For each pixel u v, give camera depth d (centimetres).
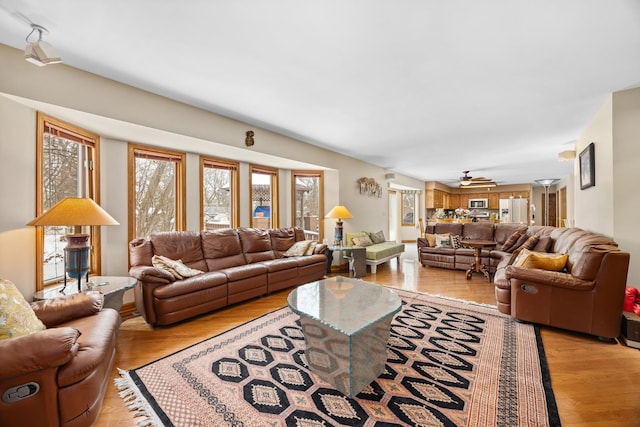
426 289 401
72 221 207
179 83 251
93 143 295
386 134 409
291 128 383
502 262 411
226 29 175
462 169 713
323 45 191
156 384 180
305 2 151
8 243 204
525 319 267
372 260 499
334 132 400
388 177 691
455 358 208
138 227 354
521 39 185
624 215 271
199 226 398
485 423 145
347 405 160
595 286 234
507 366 197
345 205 558
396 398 165
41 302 180
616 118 271
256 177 502
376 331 185
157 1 150
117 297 244
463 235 597
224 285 312
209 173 424
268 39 185
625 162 269
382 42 188
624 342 228
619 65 220
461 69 224
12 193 207
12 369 116
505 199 1014
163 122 280
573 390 170
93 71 231
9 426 118
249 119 347
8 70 197
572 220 750
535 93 271
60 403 127
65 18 165
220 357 213
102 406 161
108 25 172
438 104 296
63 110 227
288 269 387
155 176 366
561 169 703
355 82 247
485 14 160
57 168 261
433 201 947
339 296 233
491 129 384
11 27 175
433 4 152
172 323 274
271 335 251
